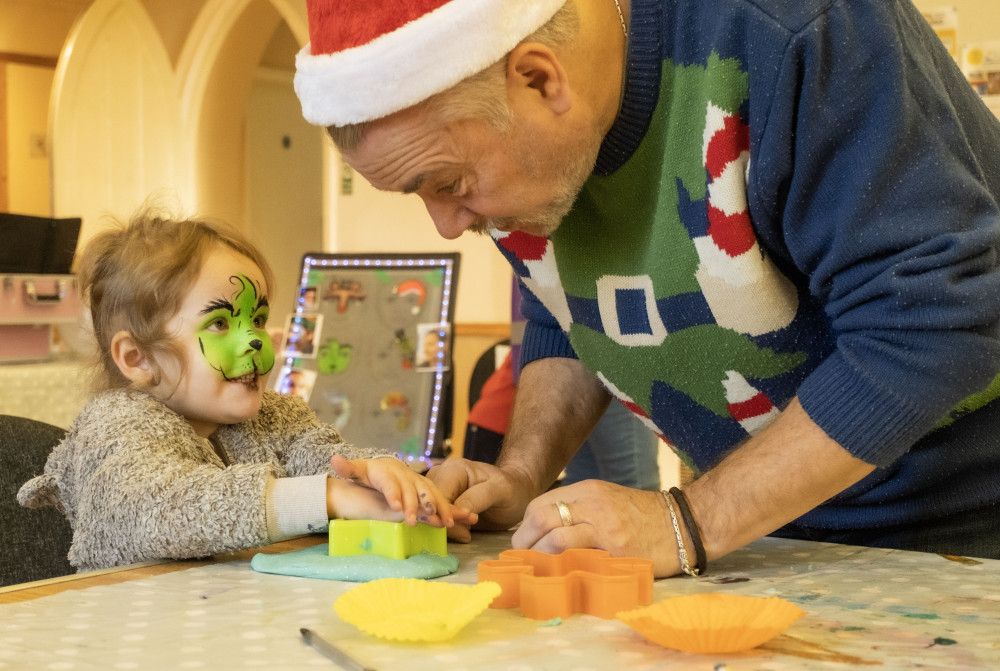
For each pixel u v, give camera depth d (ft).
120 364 4.07
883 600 2.62
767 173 3.02
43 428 4.54
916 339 2.80
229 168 21.38
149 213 4.62
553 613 2.48
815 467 2.96
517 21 2.93
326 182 18.56
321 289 10.66
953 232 2.79
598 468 8.86
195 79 20.42
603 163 3.52
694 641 2.13
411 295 10.36
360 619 2.34
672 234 3.45
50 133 19.40
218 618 2.49
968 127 3.28
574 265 3.89
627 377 4.08
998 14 9.86
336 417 10.16
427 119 2.93
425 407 9.98
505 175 3.09
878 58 2.84
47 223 9.76
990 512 3.63
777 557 3.27
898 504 3.68
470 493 3.73
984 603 2.58
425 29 2.83
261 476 3.37
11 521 4.22
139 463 3.51
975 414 3.53
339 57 2.95
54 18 24.39
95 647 2.24
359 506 3.29
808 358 3.50
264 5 20.45
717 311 3.49
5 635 2.33
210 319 4.04
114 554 3.41
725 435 3.93
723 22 3.05
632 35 3.30
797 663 2.11
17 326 9.36
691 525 3.01
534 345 4.70
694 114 3.22
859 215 2.87
